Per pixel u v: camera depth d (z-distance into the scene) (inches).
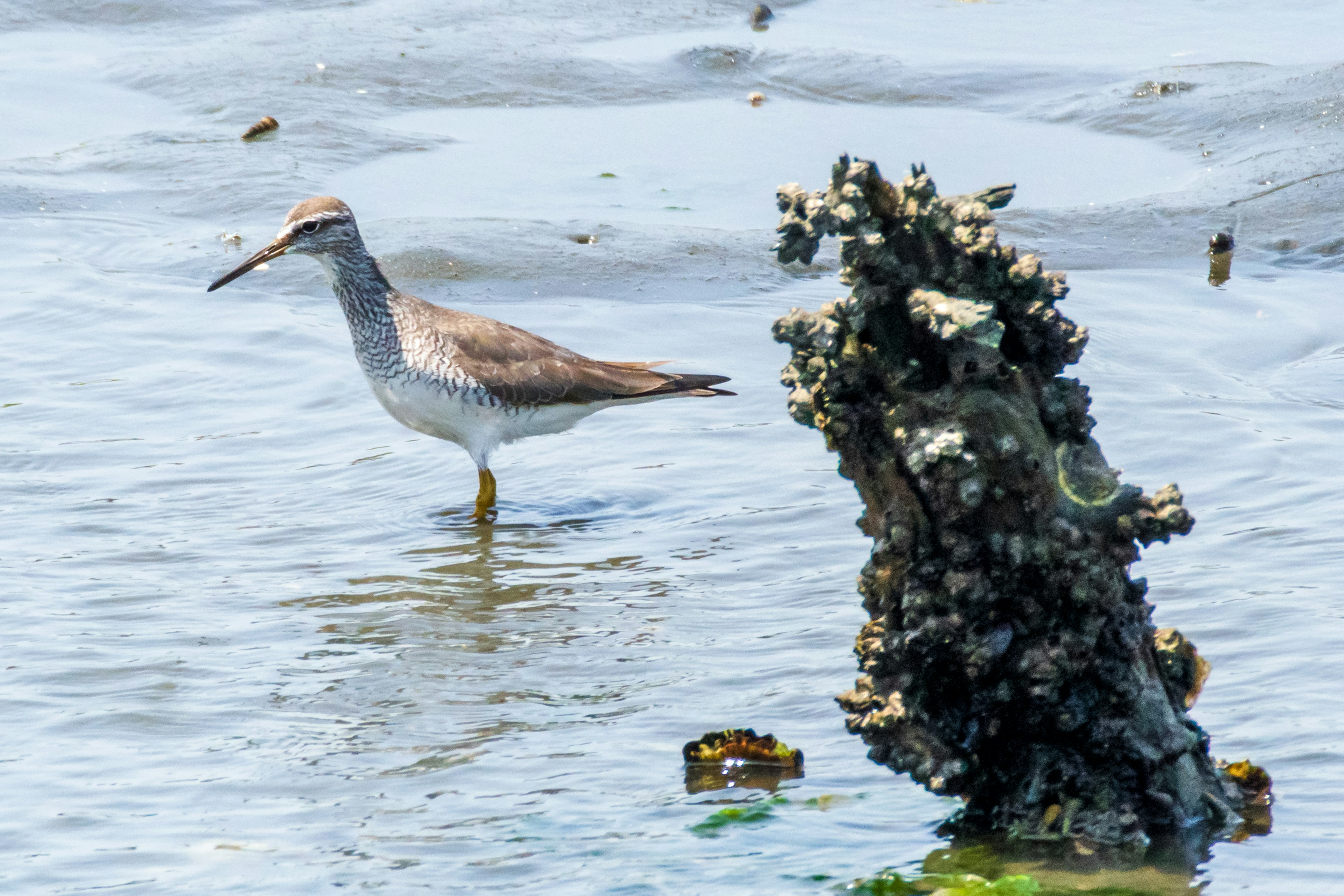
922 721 278.1
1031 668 269.3
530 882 274.8
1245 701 332.5
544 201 864.9
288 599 430.6
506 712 353.1
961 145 963.3
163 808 305.9
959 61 1148.5
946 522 265.6
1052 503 264.4
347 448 568.4
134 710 353.1
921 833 287.4
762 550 462.6
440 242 762.8
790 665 373.7
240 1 1293.1
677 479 532.1
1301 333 639.8
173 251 780.0
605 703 356.8
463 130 1010.7
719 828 293.1
